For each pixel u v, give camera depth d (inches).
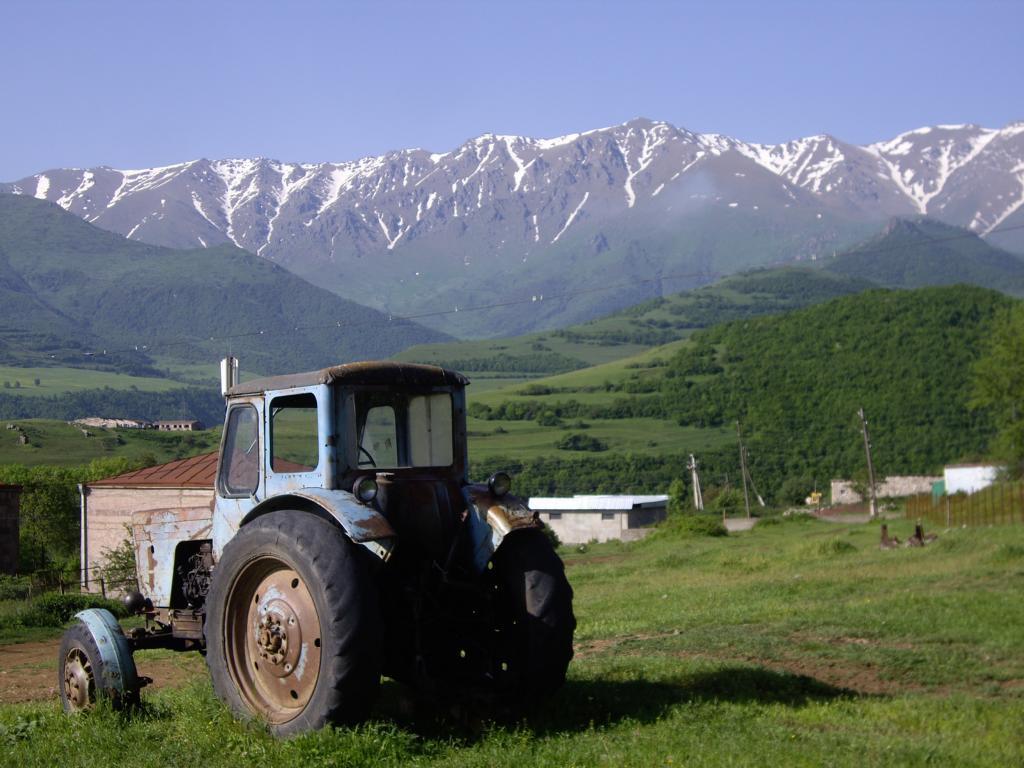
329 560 264.1
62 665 328.2
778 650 432.8
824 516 2655.0
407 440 299.4
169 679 481.1
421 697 298.8
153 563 349.1
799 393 4207.7
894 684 379.2
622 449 3959.2
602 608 710.5
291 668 273.6
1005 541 944.3
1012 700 340.8
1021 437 2608.3
